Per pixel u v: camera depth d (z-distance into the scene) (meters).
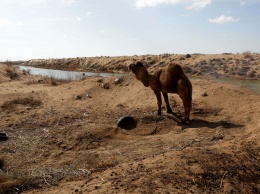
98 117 11.43
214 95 12.06
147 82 10.74
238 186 5.62
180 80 9.84
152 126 10.16
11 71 23.56
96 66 40.69
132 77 15.06
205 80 13.91
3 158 7.98
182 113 10.93
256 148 6.96
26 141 9.20
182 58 32.59
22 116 11.69
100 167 7.07
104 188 5.27
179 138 8.88
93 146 8.79
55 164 7.58
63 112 12.27
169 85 10.09
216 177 5.75
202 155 6.44
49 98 15.08
